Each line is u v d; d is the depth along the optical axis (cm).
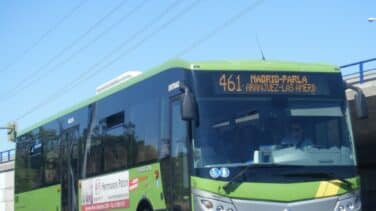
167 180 1195
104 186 1475
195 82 1138
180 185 1143
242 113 1134
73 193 1647
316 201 1098
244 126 1127
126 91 1412
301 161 1115
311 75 1195
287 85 1173
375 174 4519
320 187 1105
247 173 1090
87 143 1585
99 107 1541
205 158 1098
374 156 4100
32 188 1956
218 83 1145
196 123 1115
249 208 1075
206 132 1111
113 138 1452
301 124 1151
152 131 1274
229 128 1121
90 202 1539
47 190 1830
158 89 1262
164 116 1224
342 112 1186
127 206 1364
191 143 1111
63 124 1759
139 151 1321
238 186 1080
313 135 1146
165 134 1214
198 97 1129
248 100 1147
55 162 1788
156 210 1238
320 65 1218
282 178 1096
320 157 1130
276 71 1177
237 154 1105
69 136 1706
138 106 1348
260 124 1136
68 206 1675
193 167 1101
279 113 1148
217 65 1159
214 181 1084
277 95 1161
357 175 1145
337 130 1169
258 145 1116
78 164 1625
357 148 3794
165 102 1225
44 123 1917
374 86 2481
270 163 1101
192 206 1097
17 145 2142
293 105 1162
